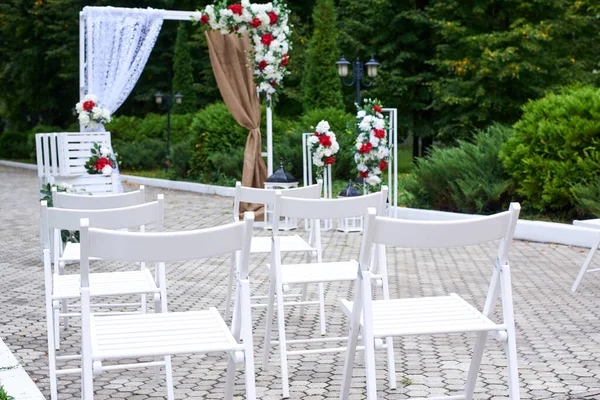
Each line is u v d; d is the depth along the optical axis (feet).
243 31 36.14
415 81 74.69
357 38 77.92
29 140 88.99
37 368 15.65
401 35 75.77
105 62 39.93
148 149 76.54
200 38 92.58
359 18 78.48
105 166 30.25
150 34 40.27
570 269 26.43
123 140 80.18
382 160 35.81
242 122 38.01
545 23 67.36
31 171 78.84
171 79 101.30
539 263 27.58
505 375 15.08
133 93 101.91
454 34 69.10
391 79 74.33
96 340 10.54
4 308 20.89
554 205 36.09
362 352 15.85
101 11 39.50
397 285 23.88
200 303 21.58
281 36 36.37
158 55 100.83
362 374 15.28
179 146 62.49
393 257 29.01
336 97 66.03
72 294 14.05
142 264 16.74
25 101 106.01
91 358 10.07
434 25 70.69
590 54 72.13
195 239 10.51
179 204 48.08
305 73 67.51
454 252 30.14
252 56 36.86
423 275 25.49
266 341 15.39
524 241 32.86
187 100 91.30
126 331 10.96
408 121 76.54
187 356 16.66
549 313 20.21
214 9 35.86
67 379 15.02
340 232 35.50
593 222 22.61
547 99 37.58
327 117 55.31
